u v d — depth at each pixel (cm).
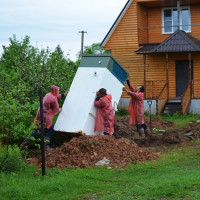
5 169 1062
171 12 3222
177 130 1820
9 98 1103
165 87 2900
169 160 1188
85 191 893
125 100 3078
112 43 3195
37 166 1130
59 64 1783
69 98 1414
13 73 1680
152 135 1547
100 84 1416
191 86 2839
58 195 873
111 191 884
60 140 1475
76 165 1112
